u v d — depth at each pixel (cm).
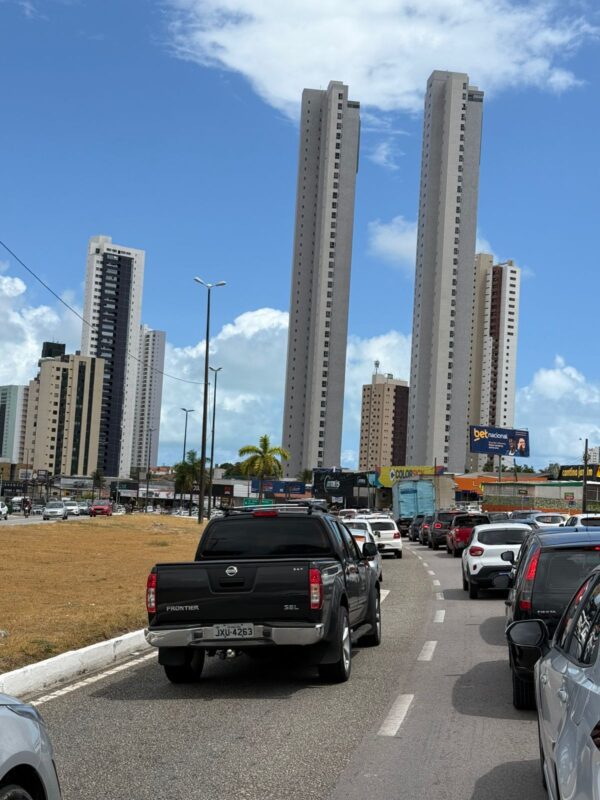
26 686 981
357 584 1156
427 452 14025
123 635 1337
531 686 830
